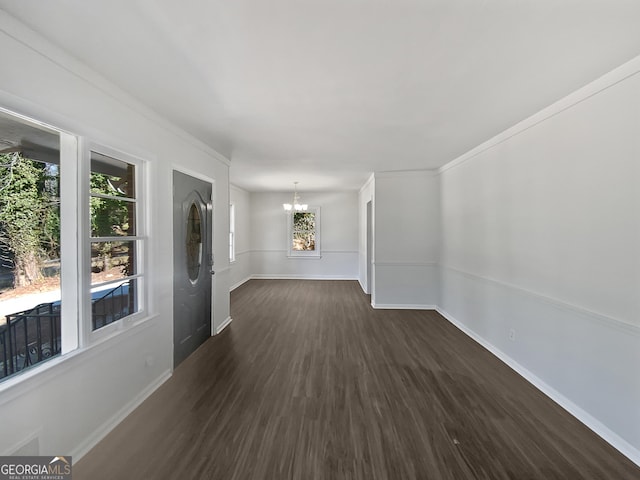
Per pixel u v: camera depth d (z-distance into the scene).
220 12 1.41
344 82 2.11
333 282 8.00
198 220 3.55
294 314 5.02
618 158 1.96
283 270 8.52
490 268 3.49
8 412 1.45
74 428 1.80
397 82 2.11
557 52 1.76
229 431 2.06
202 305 3.68
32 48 1.55
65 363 1.73
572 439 2.01
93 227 2.08
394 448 1.91
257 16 1.44
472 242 3.93
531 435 2.04
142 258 2.55
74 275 1.89
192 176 3.40
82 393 1.87
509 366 3.09
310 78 2.05
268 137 3.36
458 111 2.63
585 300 2.21
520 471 1.73
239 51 1.74
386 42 1.66
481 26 1.53
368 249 6.62
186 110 2.59
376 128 3.07
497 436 2.03
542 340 2.64
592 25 1.52
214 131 3.15
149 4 1.36
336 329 4.25
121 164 2.35
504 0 1.34
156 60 1.83
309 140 3.47
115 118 2.15
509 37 1.62
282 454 1.85
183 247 3.21
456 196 4.40
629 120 1.88
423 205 5.27
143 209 2.56
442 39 1.63
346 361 3.19
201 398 2.48
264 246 8.52
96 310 2.11
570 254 2.34
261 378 2.82
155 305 2.65
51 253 1.90
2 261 1.69
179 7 1.38
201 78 2.05
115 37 1.60
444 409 2.33
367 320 4.69
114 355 2.15
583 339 2.22
